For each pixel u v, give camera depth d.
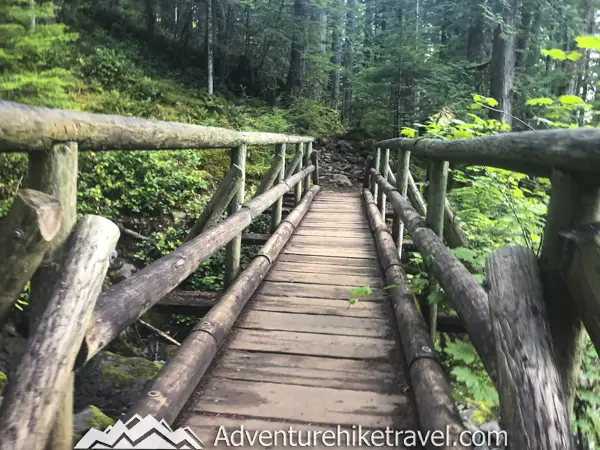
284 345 2.74
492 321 1.45
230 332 2.89
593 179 1.32
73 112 1.41
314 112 14.52
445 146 2.65
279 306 3.34
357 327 3.01
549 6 9.92
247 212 3.56
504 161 1.80
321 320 3.11
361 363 2.55
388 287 3.45
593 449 1.78
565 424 1.17
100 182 6.42
